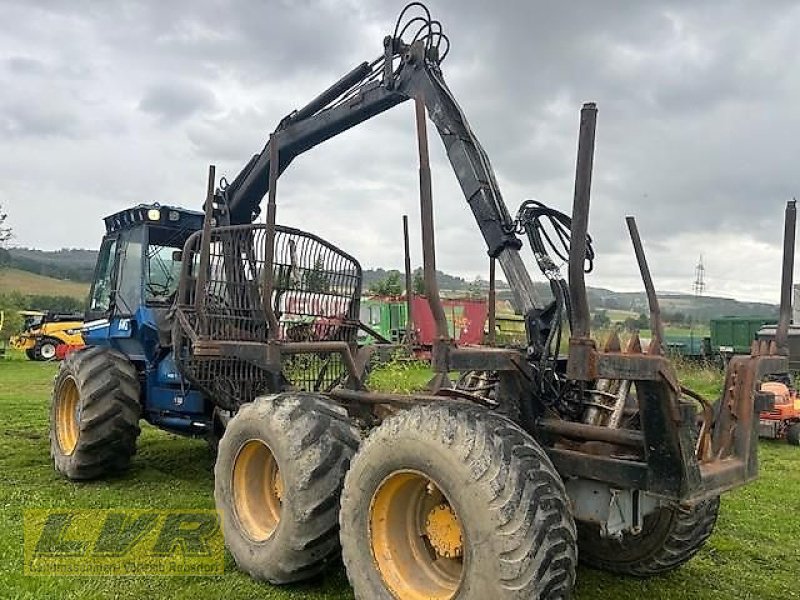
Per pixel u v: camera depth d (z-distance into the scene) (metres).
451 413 3.23
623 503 3.43
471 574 2.96
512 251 4.21
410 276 6.38
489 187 4.36
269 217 4.69
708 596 3.98
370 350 6.45
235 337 5.73
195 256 5.70
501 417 3.24
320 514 3.77
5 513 5.11
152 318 6.33
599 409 3.79
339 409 4.07
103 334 6.89
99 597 3.70
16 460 7.03
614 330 3.33
